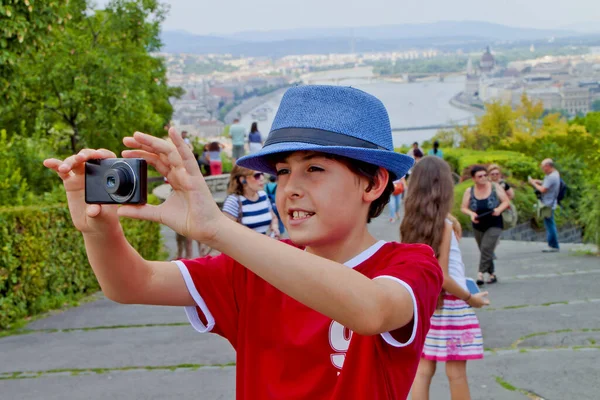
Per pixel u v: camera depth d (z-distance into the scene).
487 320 7.48
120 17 16.50
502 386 5.41
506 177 20.02
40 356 6.46
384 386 1.87
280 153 1.93
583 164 19.48
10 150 11.23
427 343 4.27
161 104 26.86
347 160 1.91
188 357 6.35
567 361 5.95
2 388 5.58
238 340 2.09
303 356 1.95
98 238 1.88
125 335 7.19
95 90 14.98
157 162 1.62
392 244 2.04
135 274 1.99
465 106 160.00
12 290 7.82
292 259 1.55
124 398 5.33
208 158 24.44
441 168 4.21
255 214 7.38
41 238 8.25
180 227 1.58
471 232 17.34
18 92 11.74
